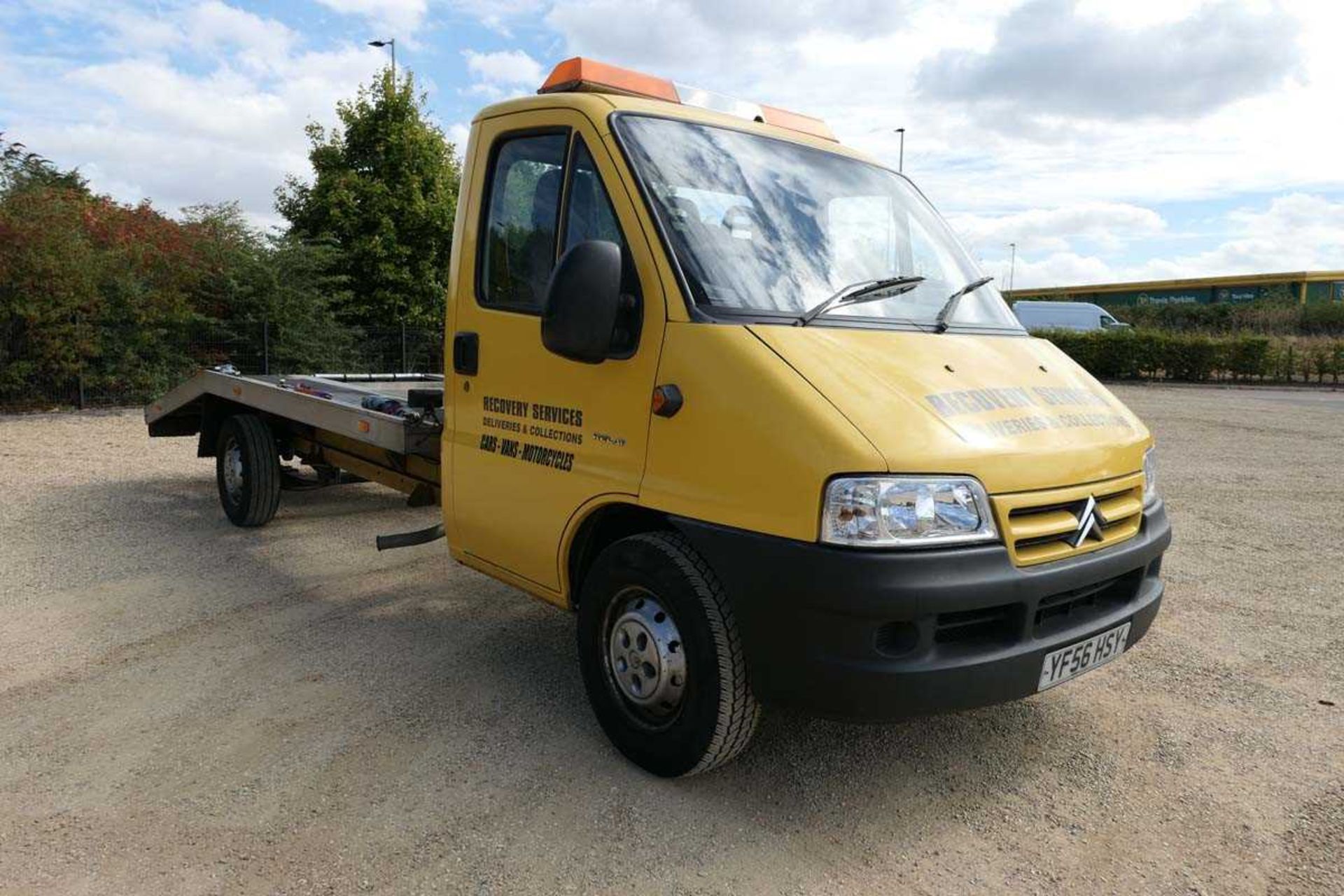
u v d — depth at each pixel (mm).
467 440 4246
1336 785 3549
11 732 3820
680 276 3326
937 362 3393
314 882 2865
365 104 21609
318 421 6012
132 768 3535
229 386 7066
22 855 2986
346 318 21156
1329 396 22250
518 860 2980
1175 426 15258
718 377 3135
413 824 3176
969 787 3500
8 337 14188
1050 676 3115
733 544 3025
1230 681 4512
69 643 4797
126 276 15070
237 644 4820
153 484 8922
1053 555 3092
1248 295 43156
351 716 3988
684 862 2986
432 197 21906
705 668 3172
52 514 7578
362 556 6512
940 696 2861
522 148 4086
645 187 3498
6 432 12258
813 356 3137
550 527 3779
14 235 13609
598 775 3504
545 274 3871
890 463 2830
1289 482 9844
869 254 3988
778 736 3855
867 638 2820
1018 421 3227
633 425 3406
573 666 4555
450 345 4340
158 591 5664
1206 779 3586
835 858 3033
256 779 3461
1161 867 3025
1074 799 3432
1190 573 6352
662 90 4242
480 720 3959
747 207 3742
